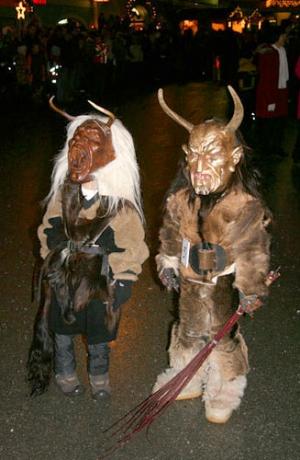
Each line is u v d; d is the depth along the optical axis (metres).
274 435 3.36
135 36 21.19
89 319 3.27
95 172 3.03
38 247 5.87
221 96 17.11
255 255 2.93
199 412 3.52
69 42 15.23
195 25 24.73
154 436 3.35
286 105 9.48
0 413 3.51
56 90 15.60
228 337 3.24
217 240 2.96
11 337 4.27
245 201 2.90
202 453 3.24
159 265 3.24
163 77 21.69
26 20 19.94
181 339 3.32
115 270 3.18
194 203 2.97
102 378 3.55
